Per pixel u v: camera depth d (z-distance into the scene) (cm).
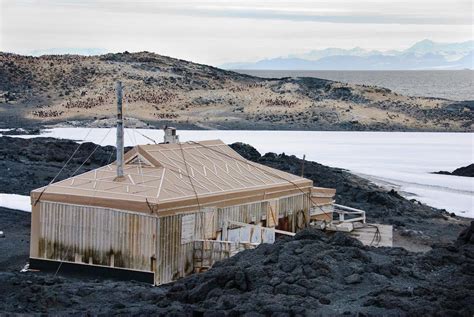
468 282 2108
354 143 8894
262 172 3622
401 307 1862
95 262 2945
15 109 11156
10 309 2105
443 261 2317
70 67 13988
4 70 13225
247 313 1816
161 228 2848
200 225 3017
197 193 3050
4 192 4588
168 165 3281
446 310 1845
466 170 6506
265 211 3409
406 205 4938
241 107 12031
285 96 12950
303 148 8125
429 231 4241
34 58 14525
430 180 6147
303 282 2047
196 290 2095
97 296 2319
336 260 2216
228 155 3678
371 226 3869
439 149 8469
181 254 2934
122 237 2894
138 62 14900
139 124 9881
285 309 1825
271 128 10562
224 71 15762
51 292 2280
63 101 11938
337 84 13862
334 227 3675
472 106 13338
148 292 2309
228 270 2128
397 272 2178
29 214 4097
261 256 2348
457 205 5178
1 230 3753
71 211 2978
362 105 12744
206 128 10325
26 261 3200
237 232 3200
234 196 3206
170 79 13788
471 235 2552
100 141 8031
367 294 1995
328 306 1906
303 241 2350
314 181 5391
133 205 2864
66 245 2991
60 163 5703
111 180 3120
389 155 7738
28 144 6384
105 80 13350
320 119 11444
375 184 5794
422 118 12056
